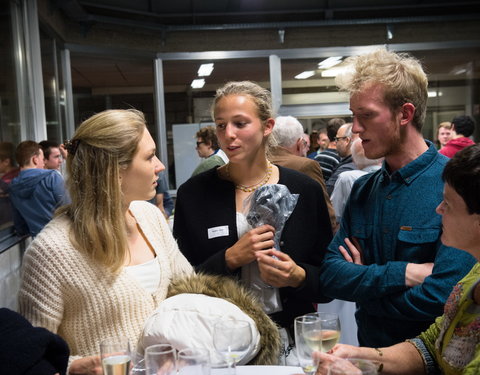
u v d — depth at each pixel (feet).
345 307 9.36
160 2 21.22
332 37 23.07
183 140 22.66
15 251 13.07
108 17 19.60
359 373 3.37
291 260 5.83
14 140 14.37
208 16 22.29
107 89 23.45
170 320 4.81
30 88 15.74
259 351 5.02
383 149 5.33
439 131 20.34
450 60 23.97
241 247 5.86
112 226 5.06
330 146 15.92
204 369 3.85
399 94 5.17
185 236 6.60
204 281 5.45
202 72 22.70
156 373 3.91
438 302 4.80
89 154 5.08
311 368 4.29
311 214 6.28
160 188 16.74
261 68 23.15
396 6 22.85
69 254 4.94
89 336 5.03
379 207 5.58
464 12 23.47
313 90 23.11
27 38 15.66
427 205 5.18
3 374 3.45
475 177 3.69
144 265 5.53
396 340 5.38
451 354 4.20
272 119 6.23
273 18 22.72
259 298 6.08
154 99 22.38
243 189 6.43
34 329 3.68
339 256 5.90
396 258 5.38
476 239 3.89
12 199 13.38
